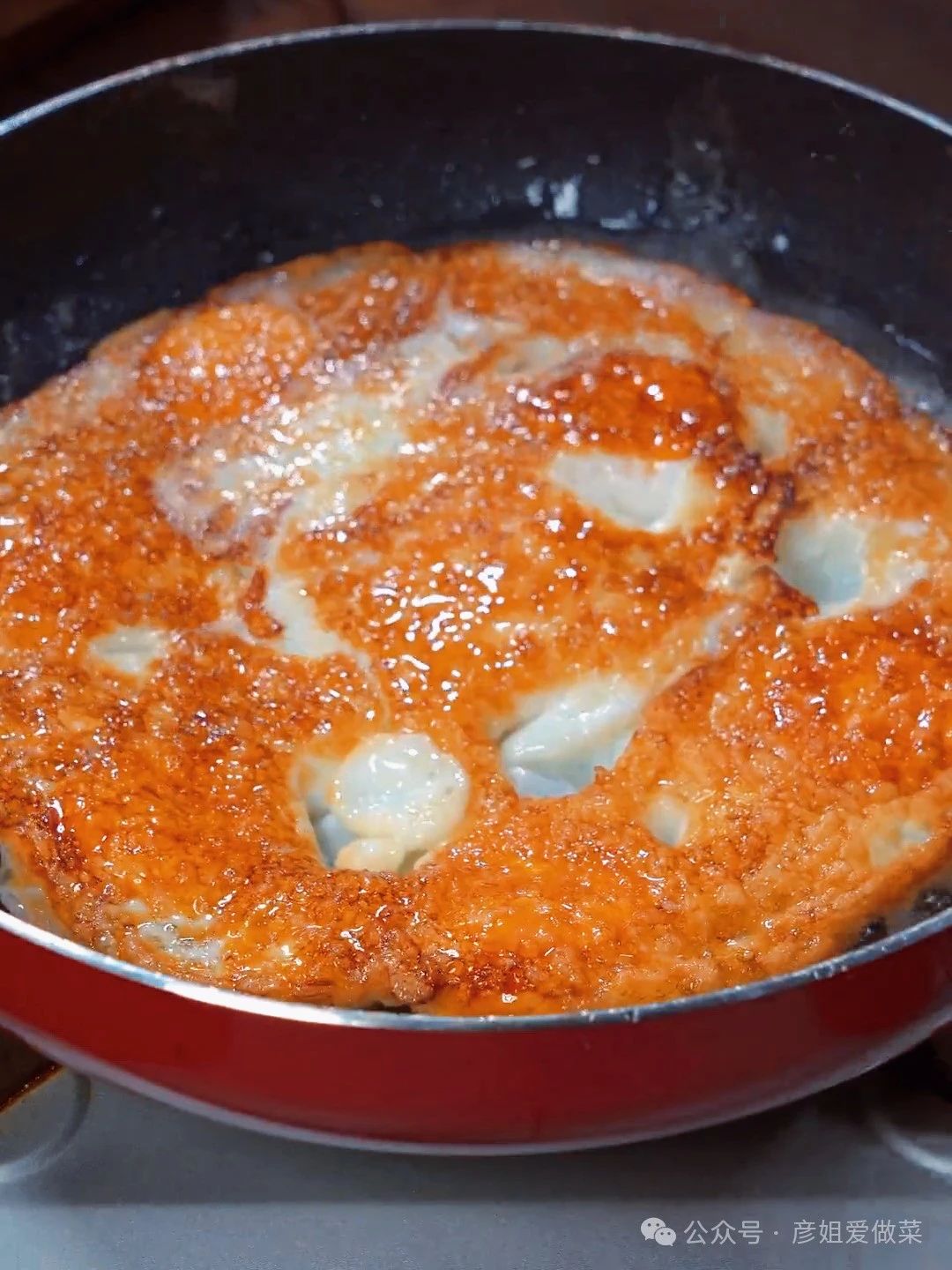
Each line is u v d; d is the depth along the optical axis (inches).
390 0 22.9
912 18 22.1
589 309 18.7
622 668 15.6
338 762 15.2
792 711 15.1
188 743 14.9
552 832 14.3
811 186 18.7
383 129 19.0
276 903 13.8
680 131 18.9
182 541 16.6
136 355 18.3
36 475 17.0
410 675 15.5
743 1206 13.8
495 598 15.9
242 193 19.2
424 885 13.9
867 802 14.5
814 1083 12.5
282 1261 13.6
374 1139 12.4
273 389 18.0
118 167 18.2
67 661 15.5
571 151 19.4
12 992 12.2
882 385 17.9
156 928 13.7
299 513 16.8
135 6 22.3
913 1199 13.8
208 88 18.0
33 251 18.3
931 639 15.6
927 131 17.3
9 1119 14.3
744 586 16.1
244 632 15.9
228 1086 12.0
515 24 18.0
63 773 14.5
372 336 18.5
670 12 22.7
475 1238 13.7
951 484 17.0
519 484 16.8
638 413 17.3
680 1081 11.8
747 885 14.0
